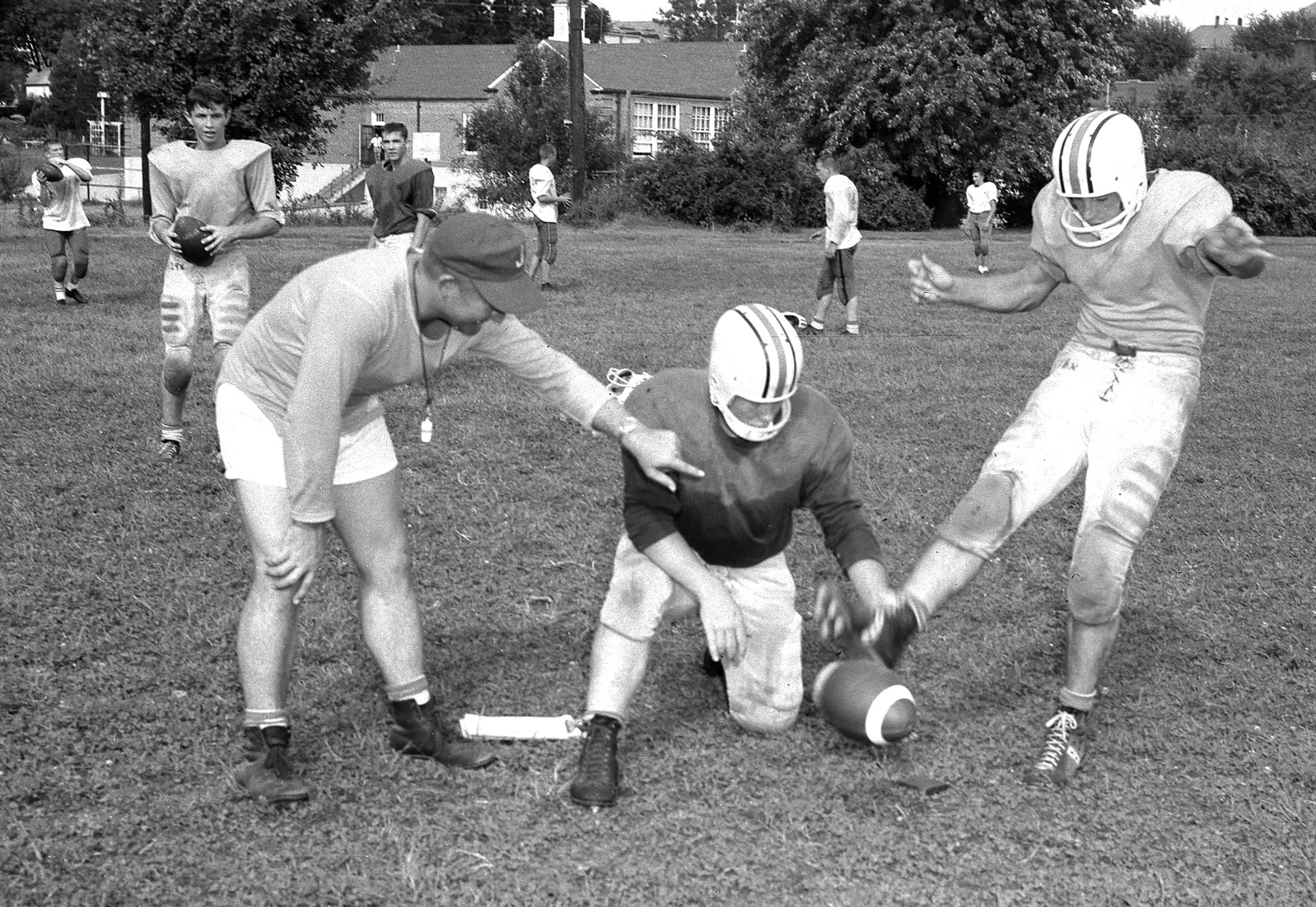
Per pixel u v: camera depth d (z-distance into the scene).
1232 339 14.38
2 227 27.80
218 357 8.07
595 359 12.05
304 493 3.87
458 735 4.64
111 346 11.82
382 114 58.72
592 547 6.70
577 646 5.48
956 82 40.09
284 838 4.01
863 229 41.53
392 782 4.34
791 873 3.90
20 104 85.31
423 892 3.74
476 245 3.85
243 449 4.20
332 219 36.47
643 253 26.56
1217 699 5.17
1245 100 77.38
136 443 8.45
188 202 7.88
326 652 5.32
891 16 41.62
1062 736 4.59
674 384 4.35
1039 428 4.69
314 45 32.84
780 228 39.28
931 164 41.94
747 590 4.56
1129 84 84.25
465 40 94.75
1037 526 7.22
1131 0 43.47
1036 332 14.73
